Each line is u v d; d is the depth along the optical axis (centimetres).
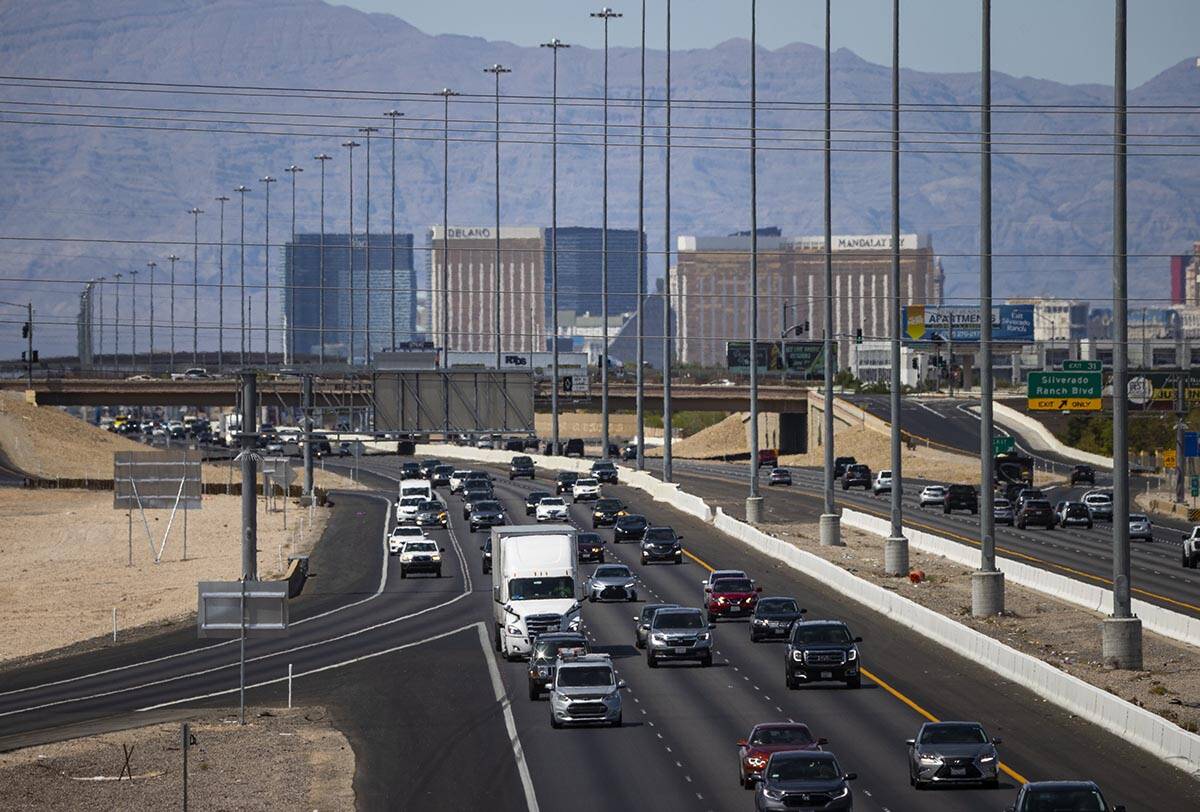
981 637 15425
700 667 15750
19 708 15200
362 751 12425
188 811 10606
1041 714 12938
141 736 13312
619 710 12925
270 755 12362
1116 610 14875
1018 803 8650
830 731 12394
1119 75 14250
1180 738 11038
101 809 10725
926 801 9975
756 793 9712
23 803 10962
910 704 13488
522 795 10606
